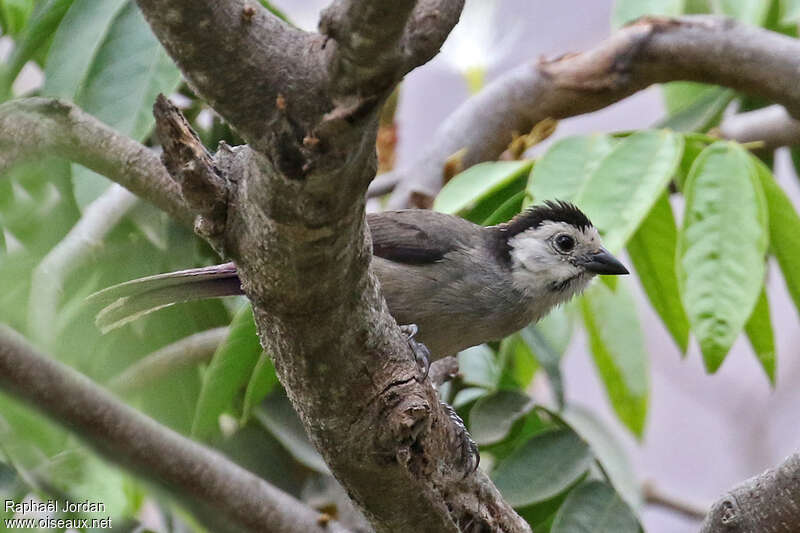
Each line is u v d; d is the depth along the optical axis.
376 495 6.55
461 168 11.30
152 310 8.80
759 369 18.16
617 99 11.49
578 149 8.82
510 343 10.39
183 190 5.40
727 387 18.11
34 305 7.48
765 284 9.69
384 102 4.74
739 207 8.30
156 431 6.59
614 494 8.65
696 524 17.31
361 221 5.38
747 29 11.16
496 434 9.09
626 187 8.29
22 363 5.88
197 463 6.88
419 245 9.77
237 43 4.69
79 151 7.45
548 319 10.30
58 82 8.40
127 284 8.62
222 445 9.71
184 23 4.64
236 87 4.76
